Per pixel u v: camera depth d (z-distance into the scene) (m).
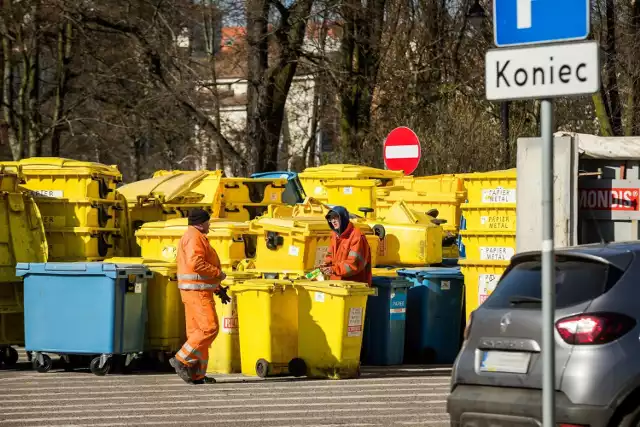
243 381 26.19
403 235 32.47
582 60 13.62
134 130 68.12
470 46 70.25
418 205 40.31
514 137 55.00
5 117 71.25
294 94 81.31
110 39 65.25
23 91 69.50
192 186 39.00
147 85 61.25
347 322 26.30
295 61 59.16
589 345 14.95
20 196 30.00
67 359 28.05
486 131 54.84
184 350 25.59
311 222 29.19
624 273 15.43
